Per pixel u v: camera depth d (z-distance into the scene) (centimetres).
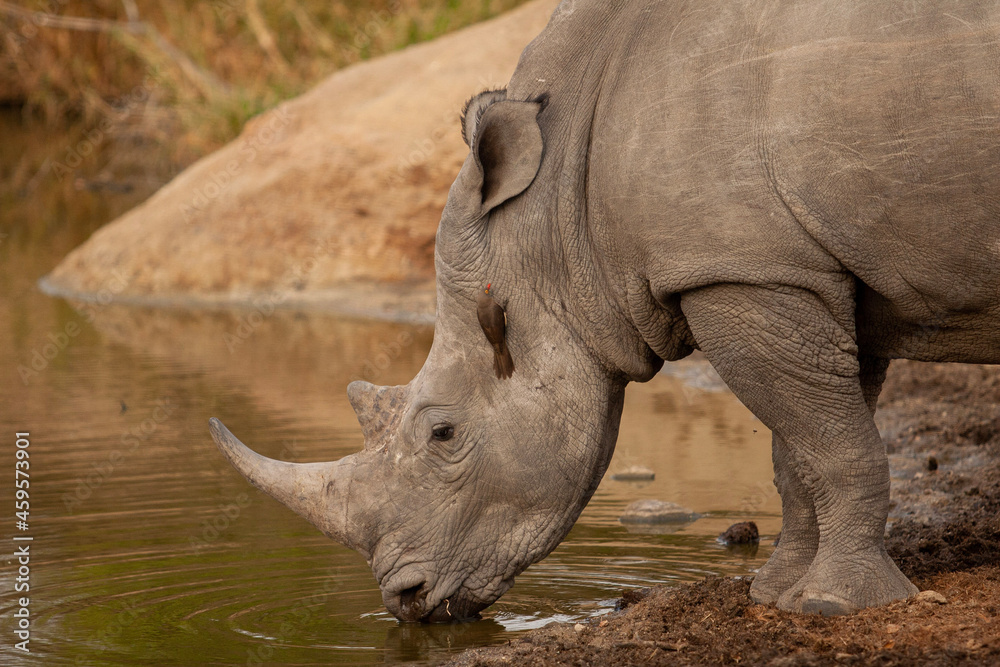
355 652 1146
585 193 1152
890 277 1059
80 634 1195
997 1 1009
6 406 2286
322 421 2133
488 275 1159
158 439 2038
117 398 2348
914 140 1017
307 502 1205
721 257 1069
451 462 1177
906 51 1016
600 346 1163
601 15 1163
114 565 1418
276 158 3700
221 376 2555
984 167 1010
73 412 2234
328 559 1448
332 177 3566
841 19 1036
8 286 3716
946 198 1022
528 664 1067
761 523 1591
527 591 1333
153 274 3616
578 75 1162
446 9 4656
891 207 1032
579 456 1165
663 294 1105
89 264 3712
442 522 1184
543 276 1162
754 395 1112
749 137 1053
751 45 1061
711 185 1062
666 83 1088
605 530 1572
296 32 5203
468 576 1188
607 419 1182
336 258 3534
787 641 1051
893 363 2495
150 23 5606
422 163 3484
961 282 1052
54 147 6125
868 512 1102
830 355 1082
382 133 3566
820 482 1112
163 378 2541
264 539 1526
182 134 5431
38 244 4366
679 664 1032
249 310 3441
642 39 1122
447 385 1177
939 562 1250
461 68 3622
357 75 3856
